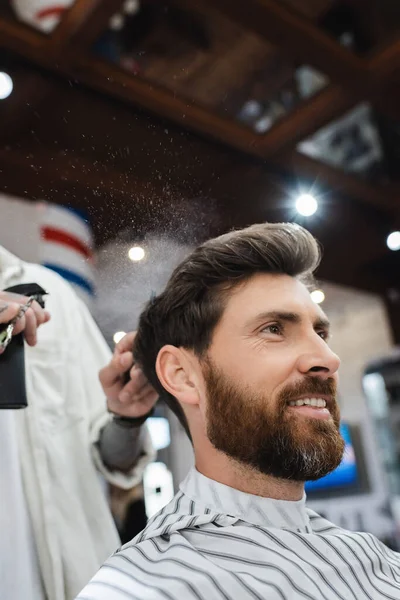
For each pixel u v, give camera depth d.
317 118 2.41
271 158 2.25
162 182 0.98
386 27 2.24
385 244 3.59
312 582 0.87
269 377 0.91
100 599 0.80
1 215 1.05
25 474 1.14
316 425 0.90
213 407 0.95
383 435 4.62
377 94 2.44
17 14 1.85
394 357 4.45
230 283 0.98
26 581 1.04
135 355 1.15
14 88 1.53
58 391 1.25
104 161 0.96
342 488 4.12
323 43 2.18
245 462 0.92
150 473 2.44
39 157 0.97
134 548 0.88
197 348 0.99
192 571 0.82
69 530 1.14
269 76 2.34
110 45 2.06
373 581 0.95
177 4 1.97
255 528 0.91
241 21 2.04
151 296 1.07
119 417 1.21
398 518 4.20
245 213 1.14
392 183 3.28
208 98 2.39
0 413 1.11
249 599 0.81
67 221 1.11
